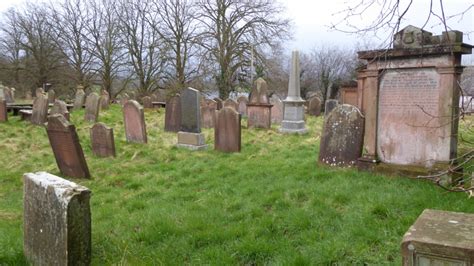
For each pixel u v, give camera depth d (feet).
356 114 25.38
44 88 121.60
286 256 13.35
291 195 20.10
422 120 22.77
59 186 12.21
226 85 106.93
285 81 129.80
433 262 8.20
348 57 160.56
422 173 22.24
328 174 24.03
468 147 26.73
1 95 79.66
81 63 125.80
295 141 42.78
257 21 104.32
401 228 14.67
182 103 39.09
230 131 36.11
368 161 24.63
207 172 27.89
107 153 34.96
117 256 13.88
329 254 13.05
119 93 124.16
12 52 134.31
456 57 21.33
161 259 13.73
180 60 111.75
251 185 22.90
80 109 74.13
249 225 16.40
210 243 15.03
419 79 22.75
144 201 21.44
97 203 21.90
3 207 21.65
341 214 16.92
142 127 40.63
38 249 12.77
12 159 34.27
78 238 11.87
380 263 12.42
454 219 9.59
